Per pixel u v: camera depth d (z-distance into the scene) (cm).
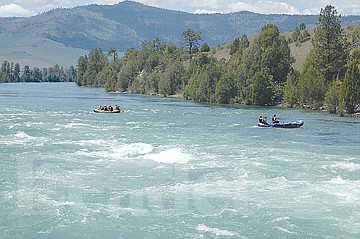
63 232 5025
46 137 10581
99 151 8900
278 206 5778
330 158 8606
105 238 4903
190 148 9419
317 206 5778
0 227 5125
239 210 5638
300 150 9438
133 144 9600
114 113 17138
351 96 17238
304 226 5184
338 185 6656
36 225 5178
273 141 10619
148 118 15400
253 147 9688
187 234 4978
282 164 7981
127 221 5303
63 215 5447
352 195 6191
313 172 7438
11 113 16175
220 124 13888
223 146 9731
